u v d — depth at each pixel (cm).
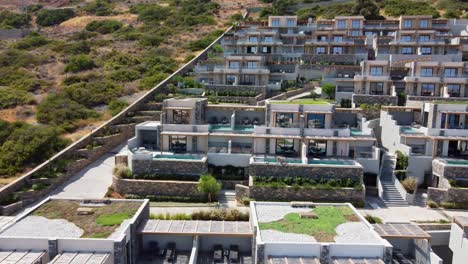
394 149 5241
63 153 5138
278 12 12450
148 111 6544
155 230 3089
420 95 6519
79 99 7088
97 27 12319
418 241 3095
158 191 4525
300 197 4397
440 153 4950
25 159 5122
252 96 7081
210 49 9562
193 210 4153
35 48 10462
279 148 5003
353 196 4372
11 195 4266
